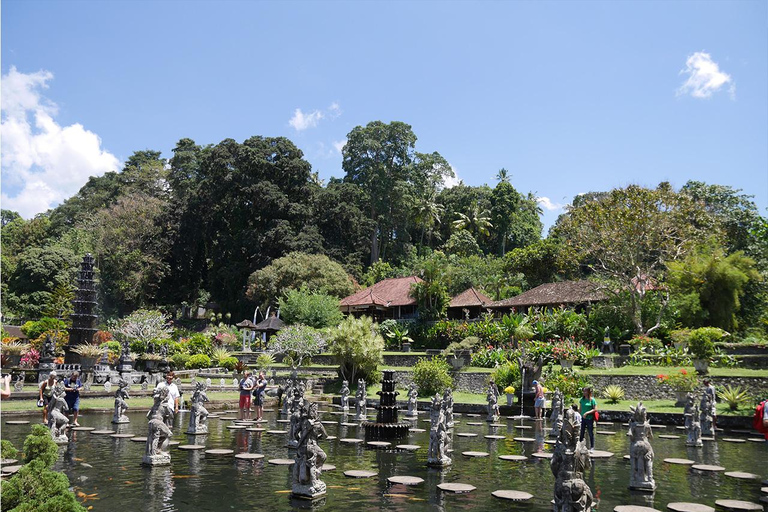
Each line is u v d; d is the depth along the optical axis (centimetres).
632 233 3672
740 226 4722
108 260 6906
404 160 8544
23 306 6062
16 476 595
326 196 7244
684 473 1216
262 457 1321
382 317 5369
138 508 867
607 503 952
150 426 1218
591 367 3095
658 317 3528
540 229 9444
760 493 1027
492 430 1981
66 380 1831
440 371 3056
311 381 3403
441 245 8494
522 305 4522
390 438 1723
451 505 907
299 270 5791
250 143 7438
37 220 8294
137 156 9700
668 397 2578
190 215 7350
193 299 7638
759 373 2592
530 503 922
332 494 973
